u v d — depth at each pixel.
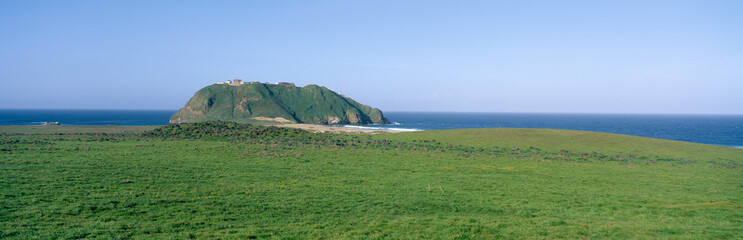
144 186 29.67
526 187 33.84
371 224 20.45
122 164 39.78
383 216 22.86
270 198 27.28
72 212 21.22
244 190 29.83
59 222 19.03
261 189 30.42
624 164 49.62
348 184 33.62
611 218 22.91
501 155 57.56
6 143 54.22
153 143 62.38
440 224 20.45
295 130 93.62
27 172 32.75
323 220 21.44
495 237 17.94
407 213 23.97
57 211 21.20
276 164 44.34
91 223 19.17
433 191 31.50
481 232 18.83
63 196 25.00
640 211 25.00
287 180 34.78
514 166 46.72
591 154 59.72
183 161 44.12
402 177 37.97
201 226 19.48
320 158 50.47
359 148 63.66
